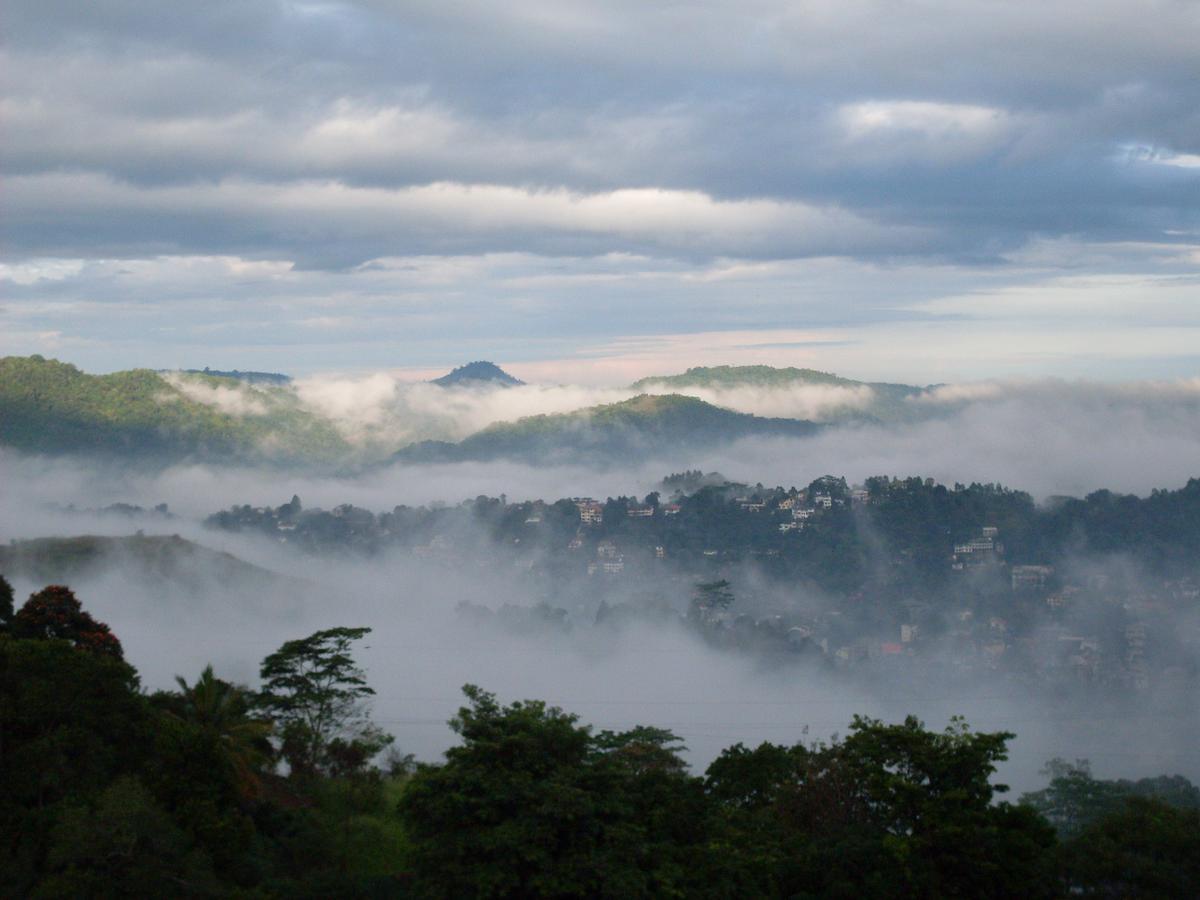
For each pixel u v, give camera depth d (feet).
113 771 109.09
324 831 118.62
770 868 107.34
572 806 97.19
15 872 96.07
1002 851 103.71
